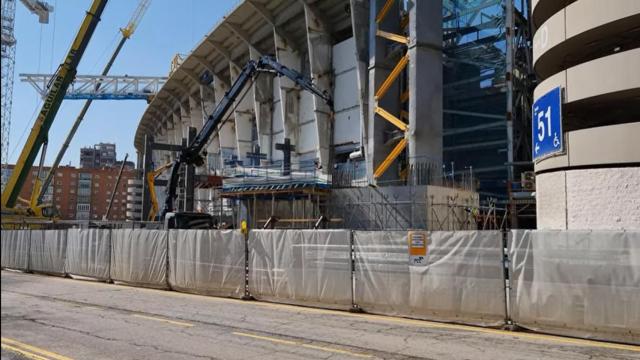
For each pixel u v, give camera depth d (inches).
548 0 824.9
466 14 1485.0
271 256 530.3
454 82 1491.1
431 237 418.6
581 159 682.2
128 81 3634.4
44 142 1772.9
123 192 5944.9
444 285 406.6
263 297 534.0
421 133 1144.2
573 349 311.7
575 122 861.2
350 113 1707.7
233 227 1376.7
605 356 294.0
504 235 382.9
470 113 1449.3
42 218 1930.4
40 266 868.0
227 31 2191.2
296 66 2020.2
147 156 2054.6
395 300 433.7
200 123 2938.0
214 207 2017.7
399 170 1296.8
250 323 406.6
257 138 2298.2
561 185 707.4
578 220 676.7
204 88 2699.3
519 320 368.8
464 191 1117.1
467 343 330.0
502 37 1405.0
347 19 1761.8
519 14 1486.2
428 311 414.0
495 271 383.2
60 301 539.2
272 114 2197.3
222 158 2469.2
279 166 1486.2
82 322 413.1
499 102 1393.9
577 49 771.4
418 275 422.0
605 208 647.1
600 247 338.6
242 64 2364.7
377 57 1299.2
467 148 1445.6
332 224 1144.2
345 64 1749.5
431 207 1021.8
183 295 588.4
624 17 649.6
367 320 418.9
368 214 1091.9
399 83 1338.6
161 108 3511.3
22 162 1721.2
